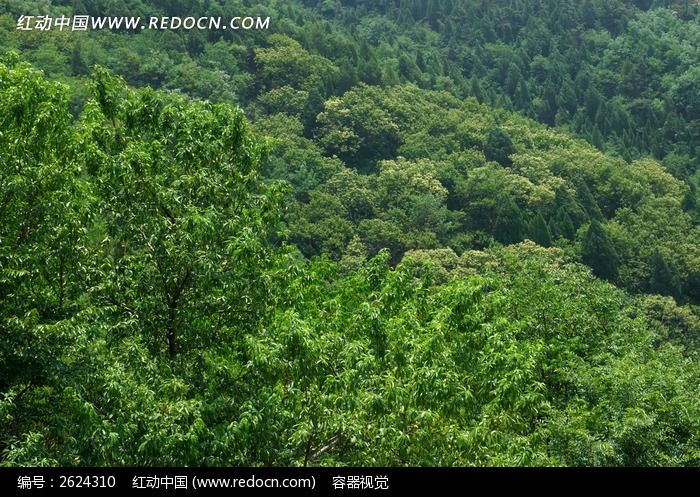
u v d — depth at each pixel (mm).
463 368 20031
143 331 21094
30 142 20016
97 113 22141
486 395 19484
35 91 19938
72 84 88125
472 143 105625
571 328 30078
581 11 167875
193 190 21469
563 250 77562
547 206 91688
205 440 17766
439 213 84562
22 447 16500
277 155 94750
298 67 115438
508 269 32312
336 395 17141
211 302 21141
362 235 81625
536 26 161875
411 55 148875
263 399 18469
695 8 174875
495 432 17812
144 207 21047
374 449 17688
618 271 81812
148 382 19500
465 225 88875
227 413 19000
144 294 21203
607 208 98812
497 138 104312
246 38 122250
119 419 17312
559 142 112562
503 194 87625
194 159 22094
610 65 153375
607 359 27234
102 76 22703
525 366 19250
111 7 117750
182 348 21531
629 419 22078
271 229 22734
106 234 21469
